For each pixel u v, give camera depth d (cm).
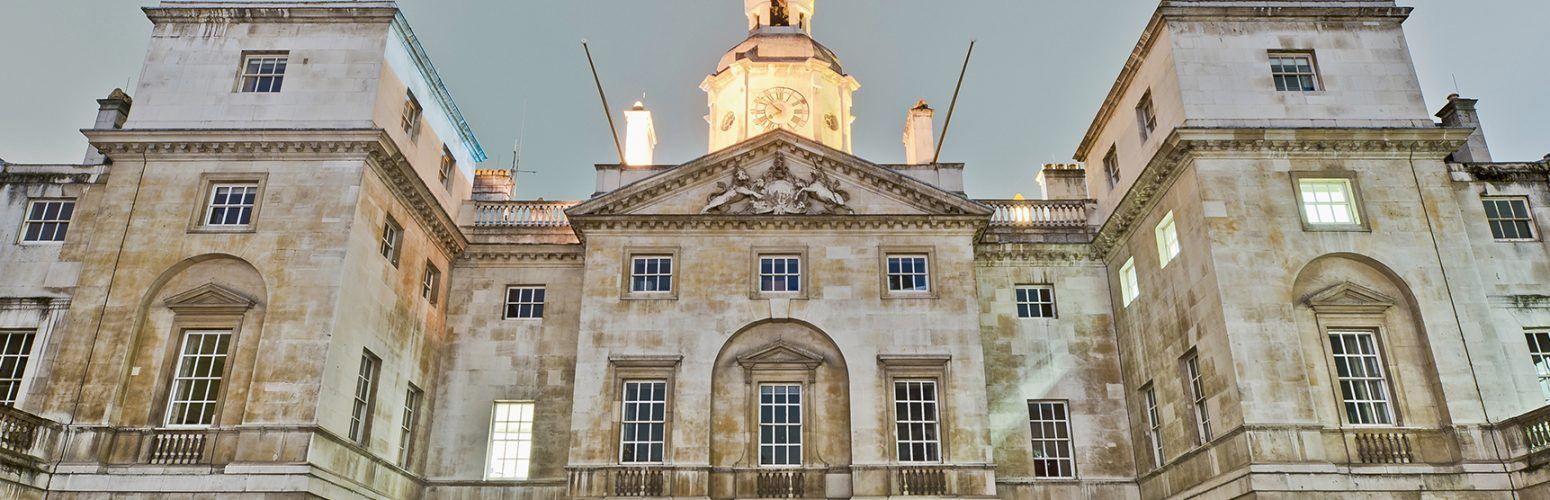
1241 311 2480
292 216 2666
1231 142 2667
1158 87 2950
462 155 3634
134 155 2753
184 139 2731
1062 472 3094
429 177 3259
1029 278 3344
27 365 2545
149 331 2561
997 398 3167
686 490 2722
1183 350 2719
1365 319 2520
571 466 2755
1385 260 2558
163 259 2614
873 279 3022
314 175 2723
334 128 2777
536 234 3453
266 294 2570
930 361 2891
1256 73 2808
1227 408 2445
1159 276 2900
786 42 4934
